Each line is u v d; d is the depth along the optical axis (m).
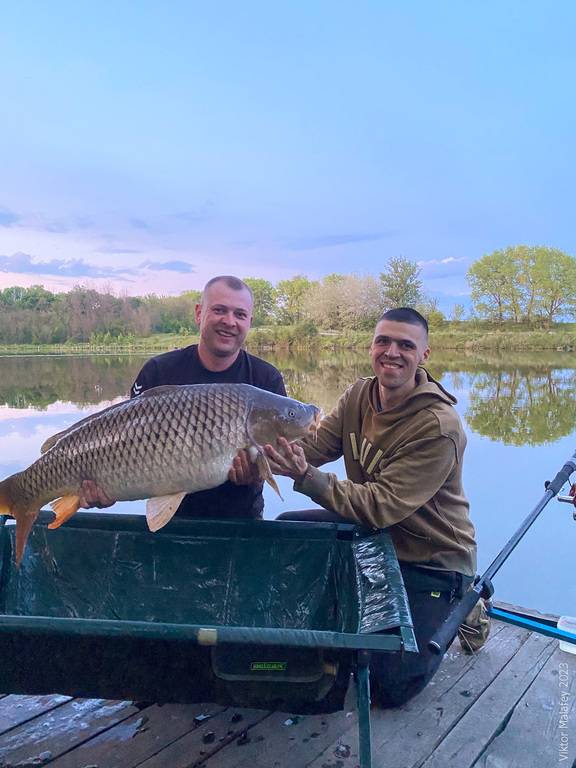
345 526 2.27
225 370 2.69
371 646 1.43
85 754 1.91
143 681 1.68
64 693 1.72
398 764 1.91
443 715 2.15
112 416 1.99
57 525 2.00
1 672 1.68
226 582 2.30
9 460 6.11
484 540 5.11
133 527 2.29
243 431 2.03
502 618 2.38
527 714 2.16
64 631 1.46
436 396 2.33
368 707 1.52
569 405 8.89
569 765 1.91
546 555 4.77
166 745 1.96
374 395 2.49
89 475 1.98
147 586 2.30
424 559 2.33
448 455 2.27
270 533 2.29
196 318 2.84
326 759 1.91
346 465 2.61
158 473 1.97
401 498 2.21
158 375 2.68
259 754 1.93
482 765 1.91
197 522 2.29
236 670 1.61
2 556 2.19
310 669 1.60
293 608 2.27
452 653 2.54
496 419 8.44
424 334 2.40
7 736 1.99
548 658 2.50
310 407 2.16
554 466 6.82
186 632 1.44
